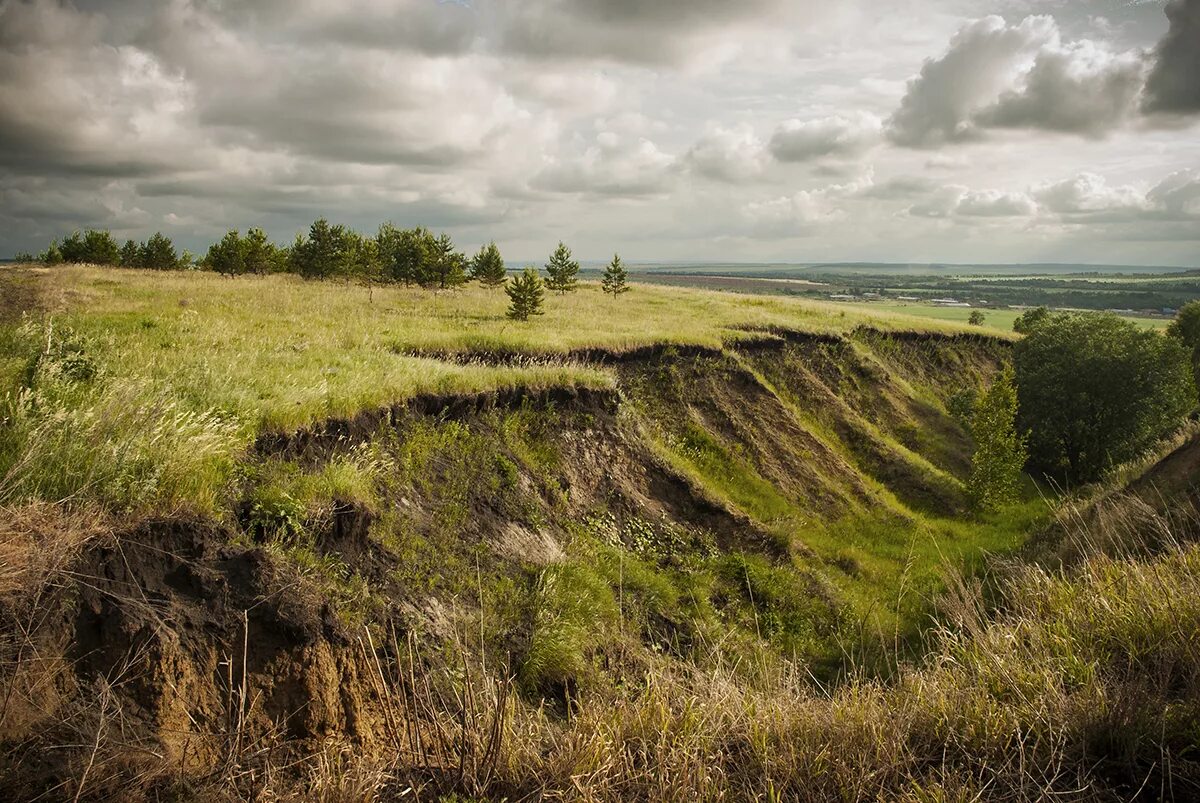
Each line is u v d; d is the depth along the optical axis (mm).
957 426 32812
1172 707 4551
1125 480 14570
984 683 5223
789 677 6309
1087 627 5852
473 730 4906
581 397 16766
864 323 38188
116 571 5465
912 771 4586
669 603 12648
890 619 14125
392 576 8547
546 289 47219
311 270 44906
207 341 12844
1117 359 30203
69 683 4660
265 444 8781
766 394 24562
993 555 16203
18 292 19891
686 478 17031
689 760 4645
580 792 4387
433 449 12086
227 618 5738
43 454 5980
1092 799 4047
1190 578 5977
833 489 21828
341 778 4480
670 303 39719
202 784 4457
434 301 31141
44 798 3918
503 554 10914
